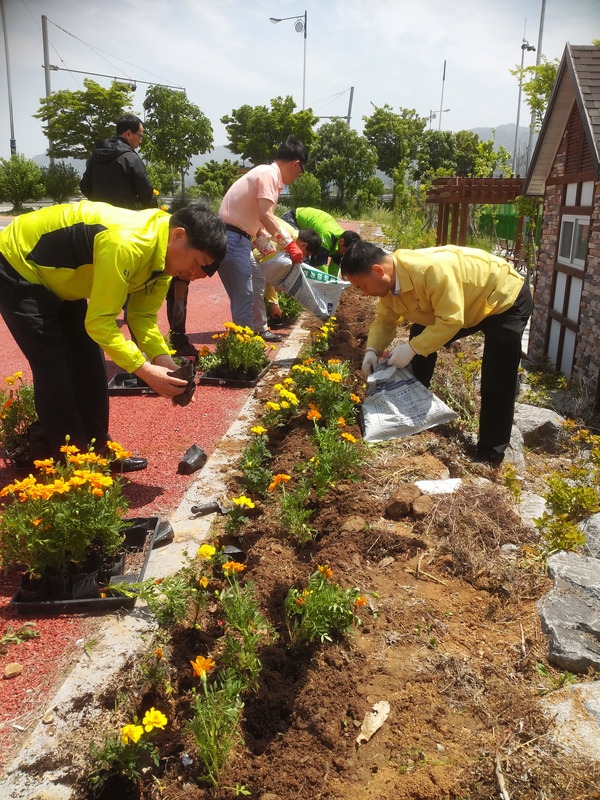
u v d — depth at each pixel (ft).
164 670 8.25
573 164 23.58
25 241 11.08
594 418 20.45
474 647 8.91
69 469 10.38
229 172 135.33
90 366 13.06
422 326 15.46
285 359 23.08
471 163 150.30
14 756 7.15
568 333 24.31
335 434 14.17
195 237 11.26
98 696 7.93
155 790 6.91
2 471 13.87
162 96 122.42
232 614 8.37
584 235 22.52
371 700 7.88
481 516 11.76
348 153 139.44
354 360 22.56
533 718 7.62
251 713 7.80
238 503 10.77
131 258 10.92
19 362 22.65
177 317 22.11
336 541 11.10
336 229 28.96
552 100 23.62
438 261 13.19
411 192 97.04
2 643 8.84
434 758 7.15
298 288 22.81
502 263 13.93
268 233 21.77
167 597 9.10
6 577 10.47
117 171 20.77
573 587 9.91
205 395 19.22
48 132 106.11
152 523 11.55
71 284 11.40
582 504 12.24
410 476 13.64
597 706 7.73
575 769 6.97
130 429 16.39
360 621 9.11
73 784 6.81
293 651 8.71
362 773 6.98
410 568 10.62
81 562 9.73
